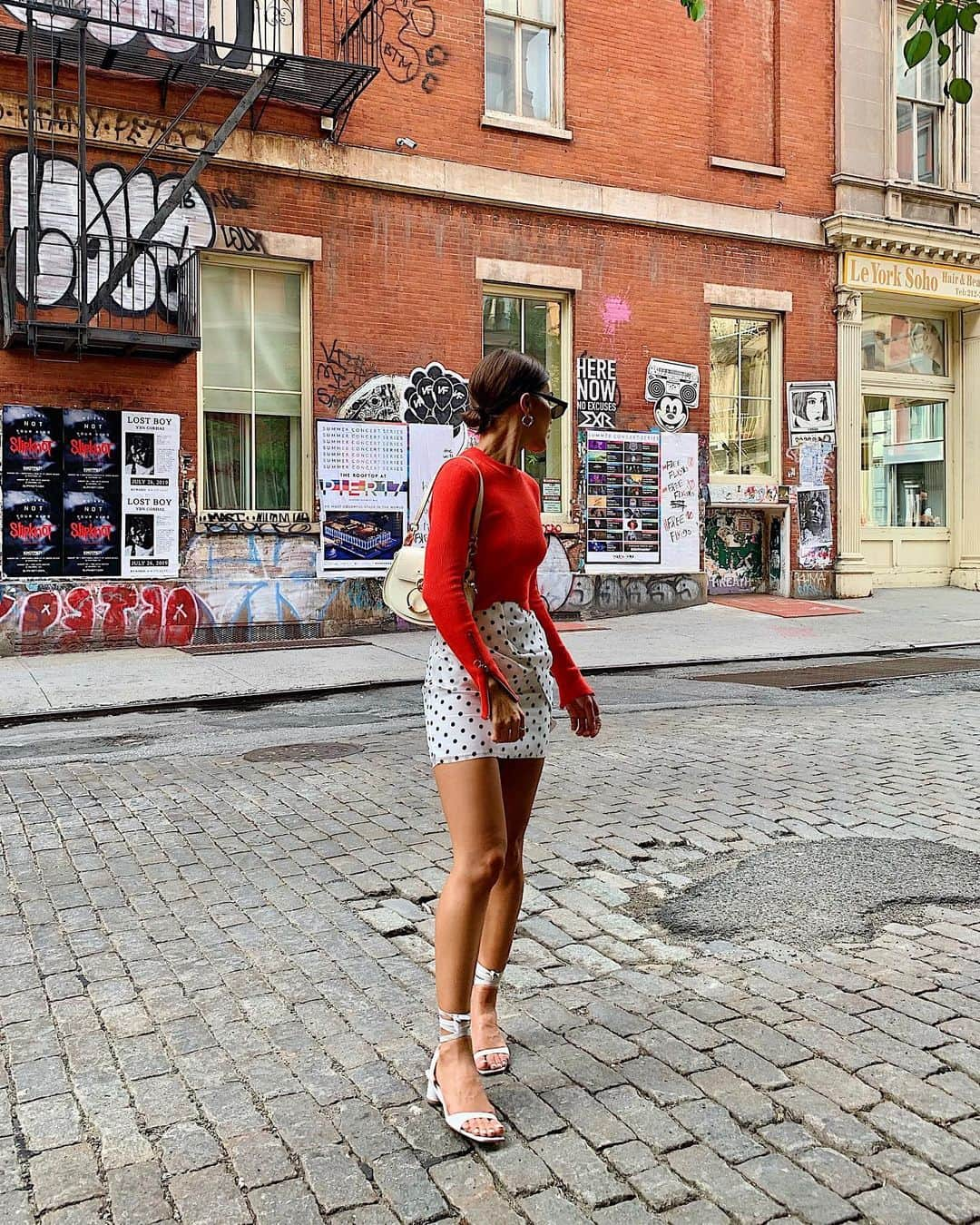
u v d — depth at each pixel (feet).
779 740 23.80
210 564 43.60
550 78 50.85
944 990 10.93
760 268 56.03
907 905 13.50
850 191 57.62
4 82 39.55
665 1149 8.18
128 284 41.14
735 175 55.11
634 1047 9.80
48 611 40.78
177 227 42.50
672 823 17.12
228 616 44.04
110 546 41.70
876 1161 7.97
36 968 11.98
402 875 14.97
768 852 15.61
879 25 58.65
